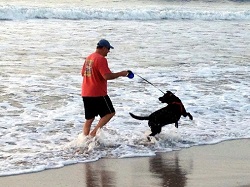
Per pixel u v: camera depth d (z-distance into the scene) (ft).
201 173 23.17
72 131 30.22
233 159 25.57
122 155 25.91
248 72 52.54
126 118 33.35
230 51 68.33
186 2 167.02
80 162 24.61
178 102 28.32
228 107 37.32
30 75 47.47
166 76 48.75
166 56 61.87
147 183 21.66
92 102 27.32
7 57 57.47
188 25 104.68
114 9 125.39
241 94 41.78
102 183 21.59
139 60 58.08
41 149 26.53
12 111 34.65
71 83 44.52
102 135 27.78
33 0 149.69
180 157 25.82
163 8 143.43
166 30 92.32
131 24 101.30
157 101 38.58
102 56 26.99
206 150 27.17
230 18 125.70
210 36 85.51
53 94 40.09
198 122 32.96
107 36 79.77
